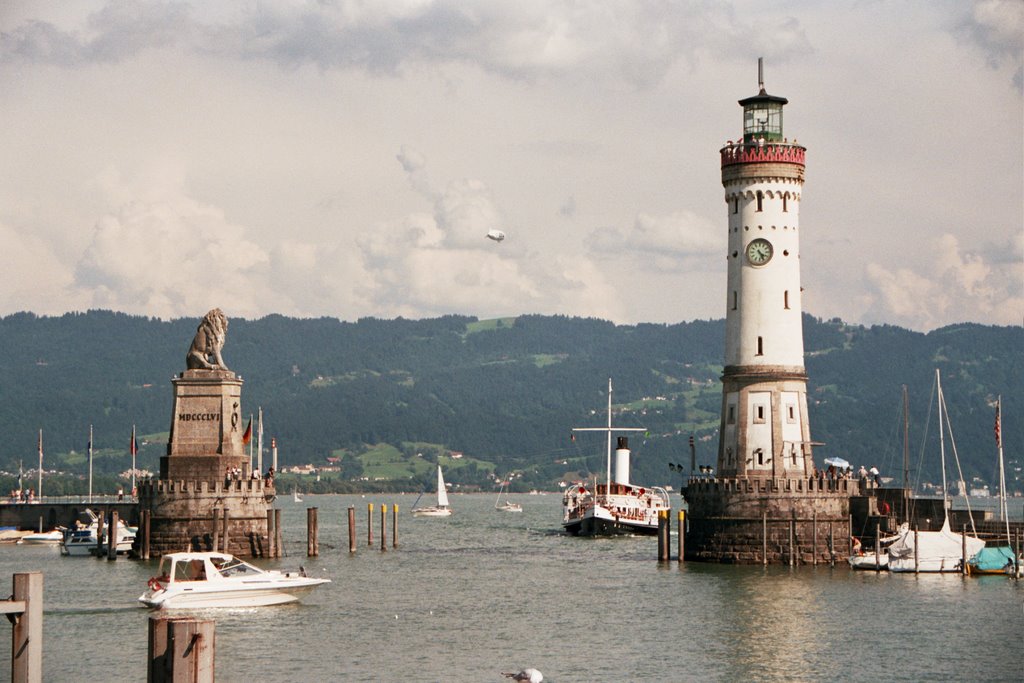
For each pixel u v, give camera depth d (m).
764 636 159.25
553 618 173.00
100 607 179.75
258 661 145.75
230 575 181.75
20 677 101.06
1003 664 144.12
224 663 144.75
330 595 194.75
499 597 192.75
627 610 178.88
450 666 143.50
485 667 143.25
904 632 161.00
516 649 152.50
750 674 139.88
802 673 140.50
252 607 180.12
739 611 176.50
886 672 140.75
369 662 145.50
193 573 179.12
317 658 147.38
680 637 159.25
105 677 138.50
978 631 161.38
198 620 86.62
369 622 169.88
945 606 178.88
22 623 101.25
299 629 164.50
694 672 140.88
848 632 161.25
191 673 85.94
